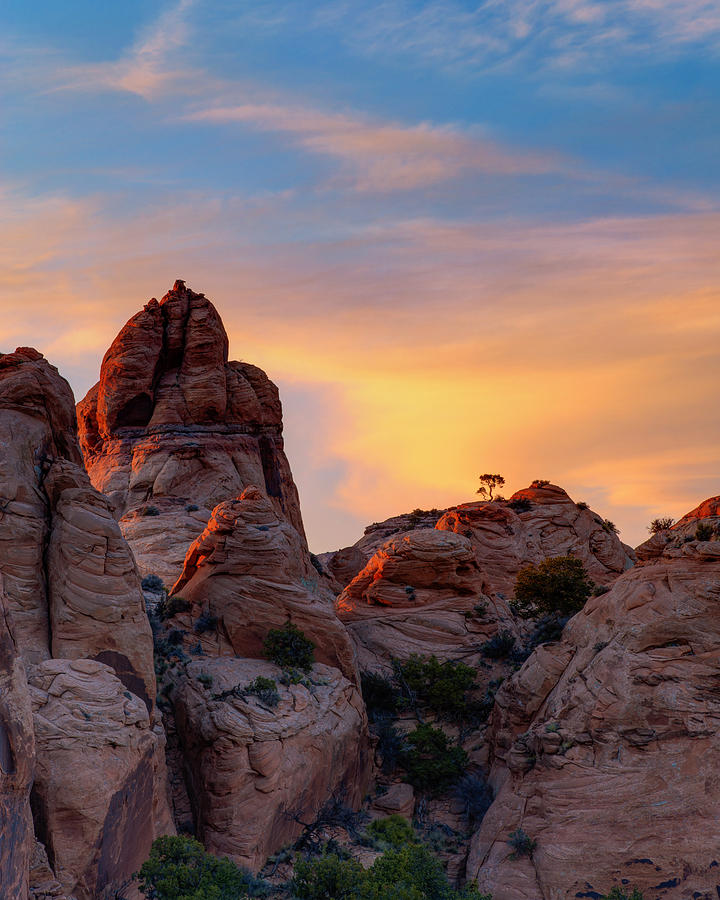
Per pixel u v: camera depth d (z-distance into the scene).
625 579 57.59
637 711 50.53
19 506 46.09
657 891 45.31
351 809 53.72
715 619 52.62
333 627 60.34
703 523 57.44
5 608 23.88
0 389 48.72
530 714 57.62
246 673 53.62
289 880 43.62
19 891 23.11
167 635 59.12
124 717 39.97
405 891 34.94
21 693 23.67
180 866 35.72
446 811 56.97
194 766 49.41
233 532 63.03
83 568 45.75
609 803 48.41
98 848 36.56
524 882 47.31
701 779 47.81
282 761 48.75
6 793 22.41
